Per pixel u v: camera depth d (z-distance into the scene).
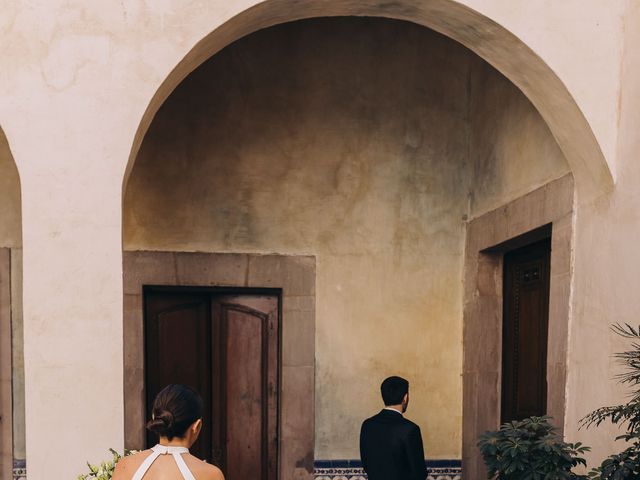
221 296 5.61
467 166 5.66
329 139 5.52
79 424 3.31
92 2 3.40
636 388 3.32
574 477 3.26
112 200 3.37
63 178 3.36
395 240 5.60
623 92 3.57
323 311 5.52
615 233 3.58
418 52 5.60
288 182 5.49
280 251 5.47
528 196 4.59
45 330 3.31
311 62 5.50
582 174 3.88
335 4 3.71
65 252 3.34
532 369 4.96
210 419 5.59
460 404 5.65
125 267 5.27
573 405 3.98
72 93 3.38
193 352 5.59
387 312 5.59
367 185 5.57
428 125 5.63
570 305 4.04
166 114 5.35
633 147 3.45
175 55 3.44
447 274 5.65
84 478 2.97
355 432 5.53
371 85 5.56
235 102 5.43
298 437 5.49
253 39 5.43
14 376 5.36
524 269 5.14
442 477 5.59
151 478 2.34
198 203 5.38
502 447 3.38
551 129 3.98
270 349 5.63
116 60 3.40
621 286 3.51
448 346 5.65
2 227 5.35
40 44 3.37
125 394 5.27
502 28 3.60
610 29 3.63
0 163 5.34
